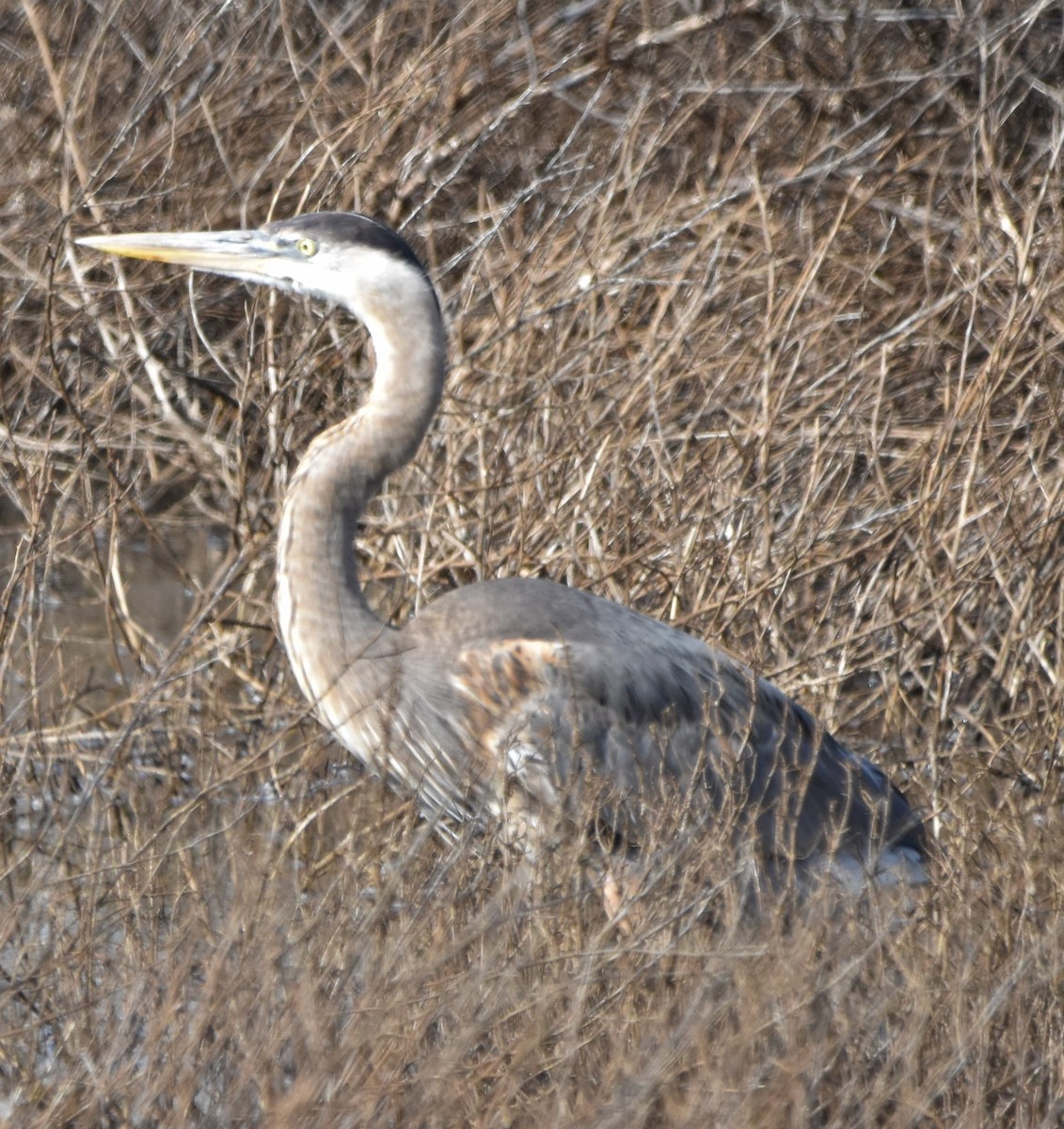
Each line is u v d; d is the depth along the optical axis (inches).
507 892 271.6
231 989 246.8
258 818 369.7
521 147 613.6
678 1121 239.3
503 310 494.3
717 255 509.7
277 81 606.2
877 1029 274.5
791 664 433.1
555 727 346.6
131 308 505.0
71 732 406.9
